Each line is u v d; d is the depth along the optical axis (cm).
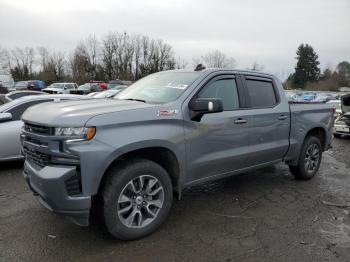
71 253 338
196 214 442
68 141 316
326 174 665
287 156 552
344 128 1171
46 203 342
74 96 751
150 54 7600
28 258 327
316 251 353
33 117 352
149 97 424
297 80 9312
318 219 435
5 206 454
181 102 396
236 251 349
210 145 421
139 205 364
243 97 472
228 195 518
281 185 576
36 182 336
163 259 330
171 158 390
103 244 356
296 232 396
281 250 353
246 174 638
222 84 451
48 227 392
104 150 324
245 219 429
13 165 667
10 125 630
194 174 412
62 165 323
